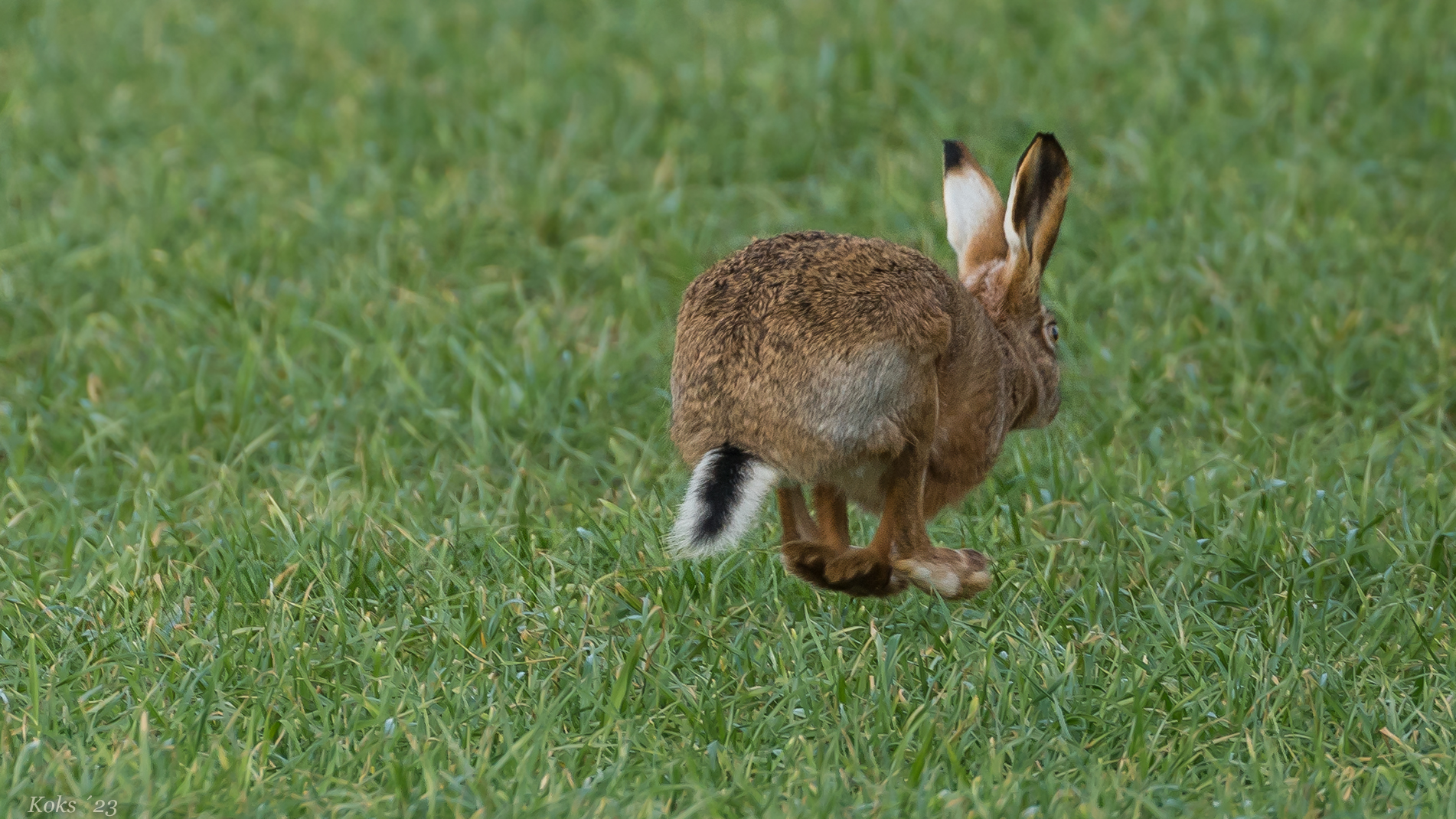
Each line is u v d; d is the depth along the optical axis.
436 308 19.08
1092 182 22.19
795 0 29.22
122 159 23.56
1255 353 18.20
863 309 11.04
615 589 13.35
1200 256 19.84
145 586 13.22
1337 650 12.22
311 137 24.17
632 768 10.79
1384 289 19.28
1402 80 24.80
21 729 11.10
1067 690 11.78
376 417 17.02
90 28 28.94
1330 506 14.43
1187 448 16.12
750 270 11.49
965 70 25.84
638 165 23.45
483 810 9.94
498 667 12.14
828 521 12.58
